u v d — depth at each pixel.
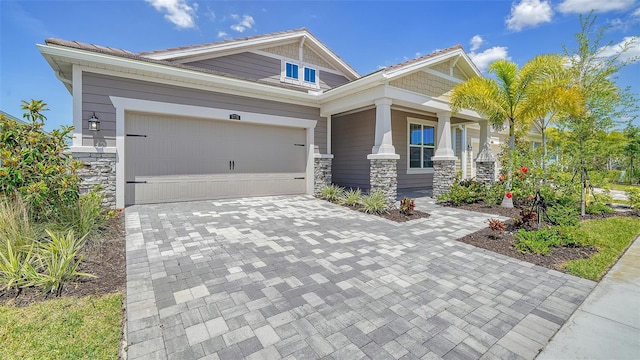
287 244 5.32
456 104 9.86
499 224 5.77
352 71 14.68
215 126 9.10
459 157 16.03
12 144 4.80
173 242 5.27
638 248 5.40
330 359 2.40
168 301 3.27
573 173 8.92
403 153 13.92
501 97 9.53
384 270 4.23
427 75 9.84
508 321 2.99
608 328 2.89
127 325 2.81
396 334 2.74
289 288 3.62
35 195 4.47
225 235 5.75
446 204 9.69
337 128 15.16
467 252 5.04
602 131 9.77
